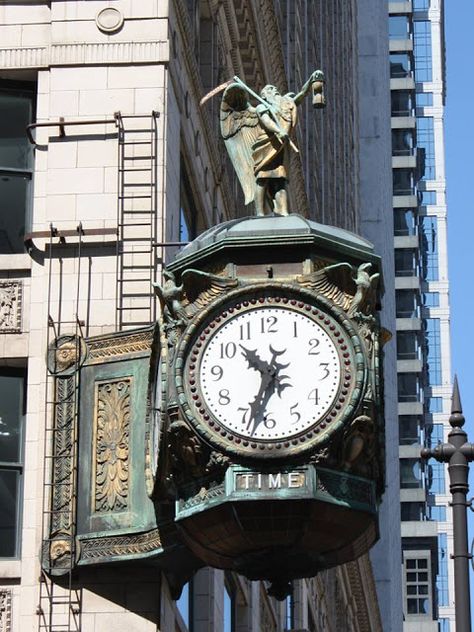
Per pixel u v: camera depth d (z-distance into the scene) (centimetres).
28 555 2658
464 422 2308
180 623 2938
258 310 2405
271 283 2405
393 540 13712
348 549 2455
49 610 2592
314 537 2386
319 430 2338
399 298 17225
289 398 2358
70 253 2845
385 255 14475
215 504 2341
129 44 2998
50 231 2845
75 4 3031
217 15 4188
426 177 18700
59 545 2598
